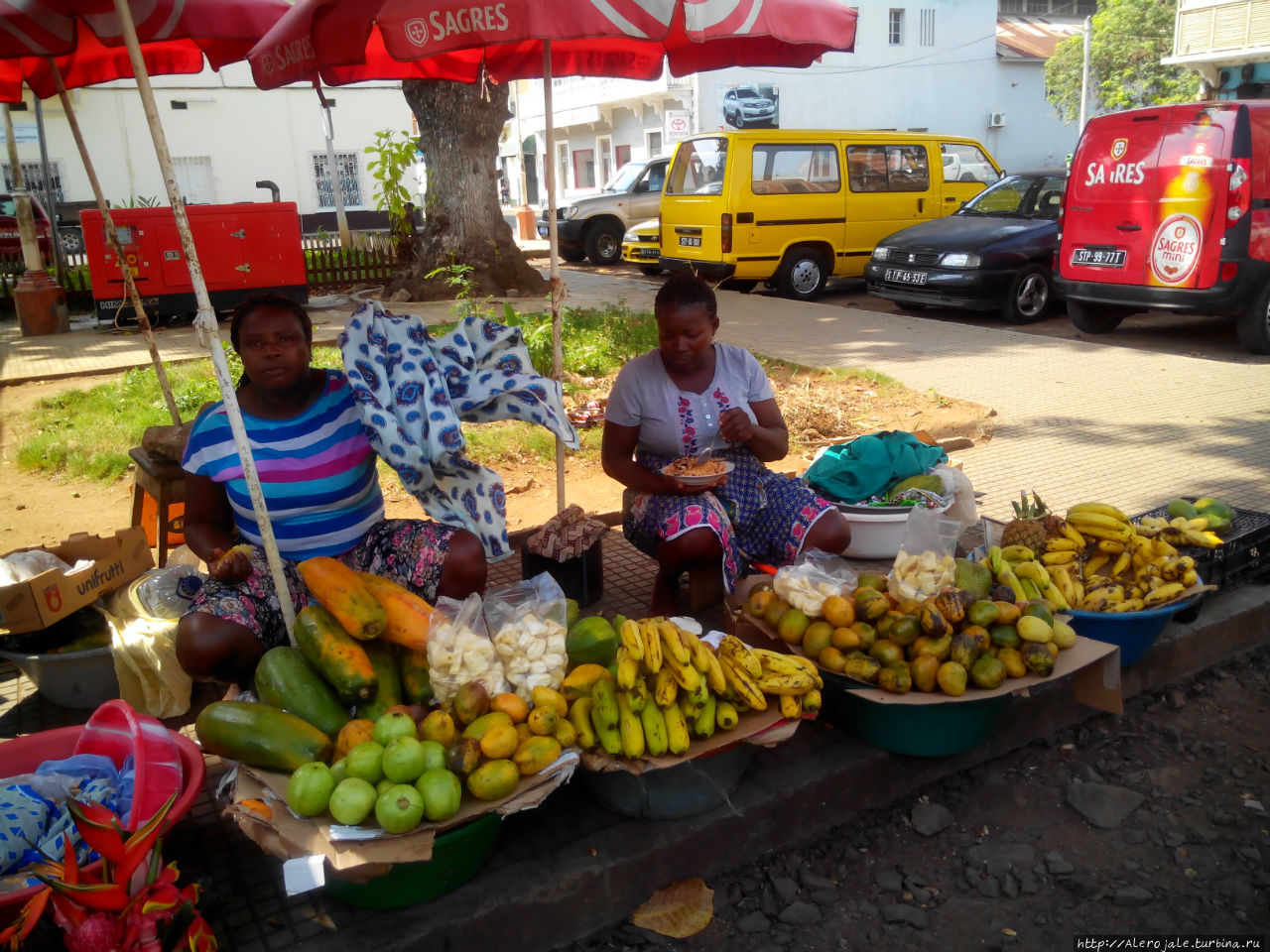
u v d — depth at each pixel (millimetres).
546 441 6270
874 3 28344
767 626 3145
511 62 4973
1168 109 8445
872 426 6484
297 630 2627
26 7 3494
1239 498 4992
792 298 12883
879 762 3008
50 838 2283
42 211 15758
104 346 10438
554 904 2492
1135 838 2904
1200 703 3605
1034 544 3572
